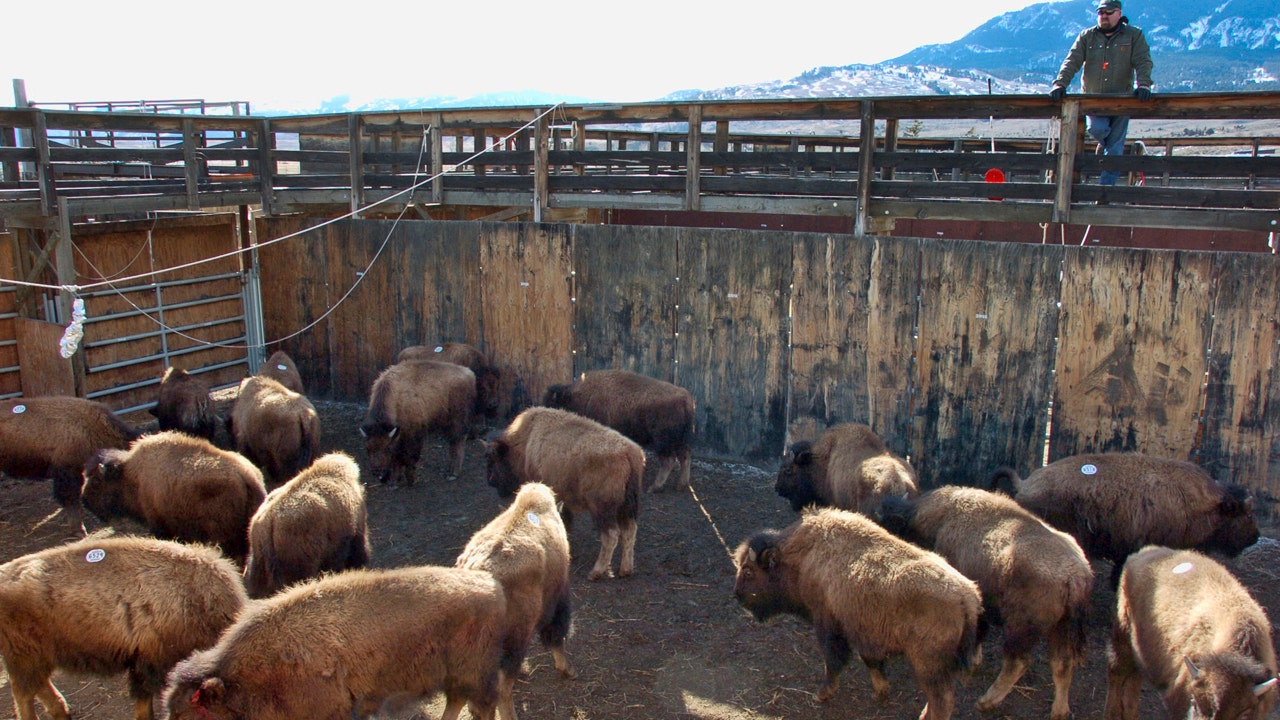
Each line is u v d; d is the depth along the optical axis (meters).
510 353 9.86
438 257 10.01
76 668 4.40
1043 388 7.51
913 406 8.05
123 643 4.33
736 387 8.80
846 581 4.73
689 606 6.15
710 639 5.73
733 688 5.20
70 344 8.25
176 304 10.69
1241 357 6.83
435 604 4.06
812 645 5.68
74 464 7.03
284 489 5.46
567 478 6.47
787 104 8.26
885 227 9.13
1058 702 4.83
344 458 5.89
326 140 14.27
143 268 10.41
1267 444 6.87
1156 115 7.10
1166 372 7.09
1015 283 7.47
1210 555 6.45
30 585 4.25
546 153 9.41
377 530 7.34
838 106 8.03
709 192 8.89
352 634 3.87
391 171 12.68
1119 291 7.13
